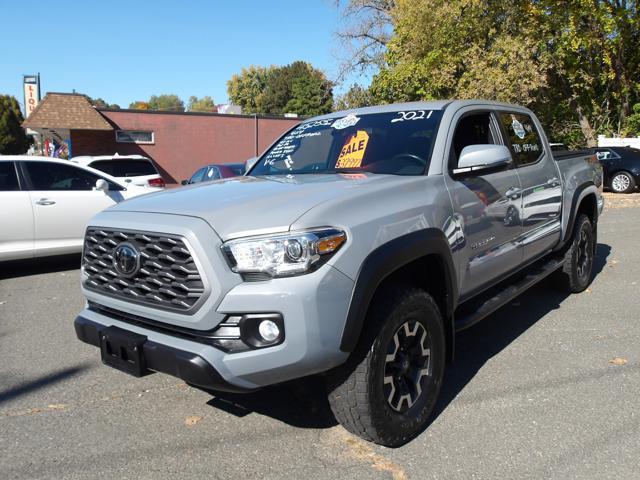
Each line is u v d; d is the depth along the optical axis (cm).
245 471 276
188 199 296
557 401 343
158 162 2839
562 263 540
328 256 252
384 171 355
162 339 266
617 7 1848
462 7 1908
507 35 1884
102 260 302
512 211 406
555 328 478
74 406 352
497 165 367
